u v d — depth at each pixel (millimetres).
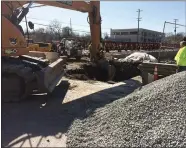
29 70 8875
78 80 14328
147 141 5426
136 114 6445
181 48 10219
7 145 5613
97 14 15477
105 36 57156
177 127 5680
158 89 7375
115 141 5574
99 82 14039
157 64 11609
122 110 6824
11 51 9422
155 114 6297
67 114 7836
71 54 27344
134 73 17688
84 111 7988
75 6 13445
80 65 20859
